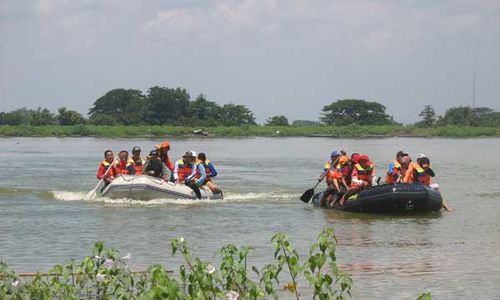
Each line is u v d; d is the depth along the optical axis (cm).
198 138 9956
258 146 7138
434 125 12350
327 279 774
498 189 2644
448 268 1213
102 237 1518
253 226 1694
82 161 4341
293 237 1540
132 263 1238
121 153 2311
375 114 13175
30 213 1894
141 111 11956
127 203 2116
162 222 1744
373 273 1170
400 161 2025
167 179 2262
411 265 1235
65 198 2256
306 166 4012
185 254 806
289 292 1027
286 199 2297
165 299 659
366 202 1903
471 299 1016
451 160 4638
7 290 842
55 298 916
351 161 2036
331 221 1791
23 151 5725
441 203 1950
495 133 11012
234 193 2509
